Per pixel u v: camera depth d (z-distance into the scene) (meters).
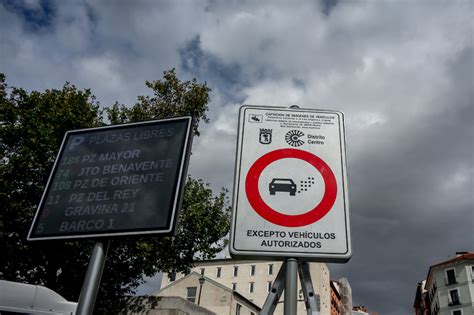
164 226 4.89
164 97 19.61
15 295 7.32
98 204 5.34
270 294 2.95
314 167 3.41
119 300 17.95
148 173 5.47
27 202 15.31
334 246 3.05
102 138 6.07
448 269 50.59
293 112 3.70
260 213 3.17
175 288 38.97
